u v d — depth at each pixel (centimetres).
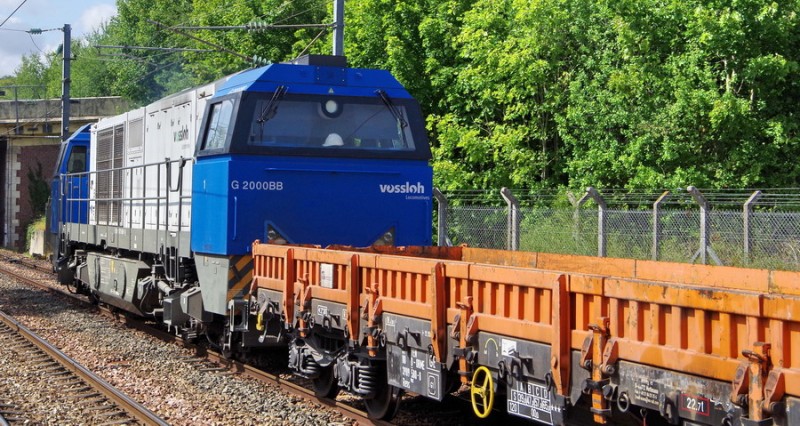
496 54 2127
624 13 1912
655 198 1789
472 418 877
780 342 433
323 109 1100
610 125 1917
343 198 1092
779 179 1797
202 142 1157
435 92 2425
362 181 1103
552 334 562
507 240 1633
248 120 1059
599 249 1486
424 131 1147
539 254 973
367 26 2512
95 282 1753
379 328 766
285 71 1097
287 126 1080
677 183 1750
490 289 634
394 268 738
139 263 1473
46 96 9781
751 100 1800
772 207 1738
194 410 936
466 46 2211
